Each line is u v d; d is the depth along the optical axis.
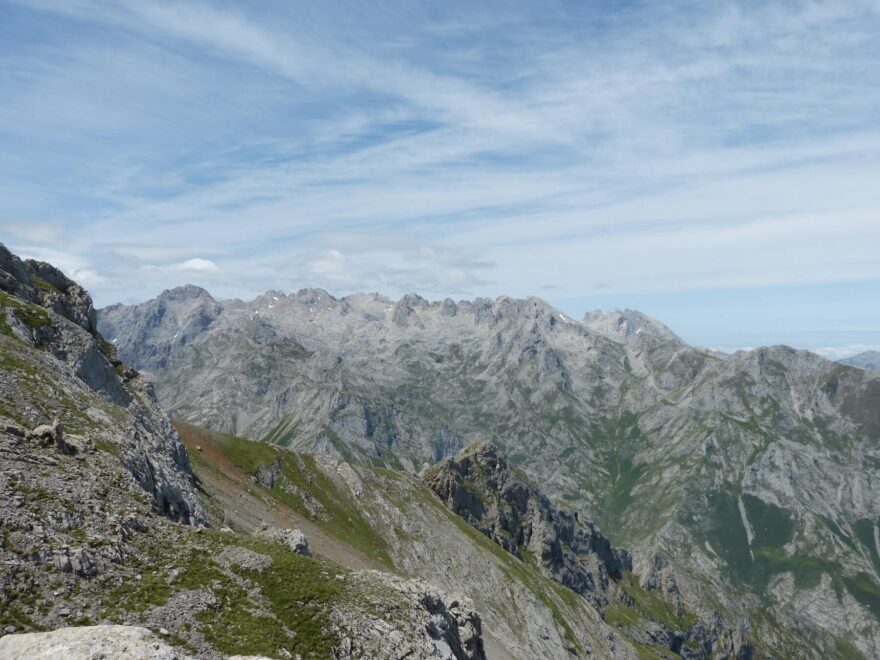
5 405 52.94
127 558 41.62
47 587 35.28
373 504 187.00
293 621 43.56
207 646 37.25
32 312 78.19
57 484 43.84
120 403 84.31
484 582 181.38
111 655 22.83
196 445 170.25
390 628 48.12
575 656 178.00
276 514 139.25
